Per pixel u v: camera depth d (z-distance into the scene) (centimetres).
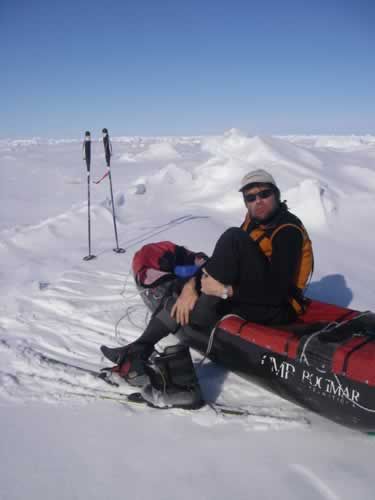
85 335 339
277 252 251
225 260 239
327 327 244
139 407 246
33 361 290
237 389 269
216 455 208
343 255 558
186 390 243
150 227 668
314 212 663
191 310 256
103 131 545
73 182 1227
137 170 1446
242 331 249
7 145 3475
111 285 440
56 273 480
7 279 461
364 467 201
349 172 880
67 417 236
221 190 865
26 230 641
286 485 189
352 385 205
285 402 256
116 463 202
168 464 202
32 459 204
